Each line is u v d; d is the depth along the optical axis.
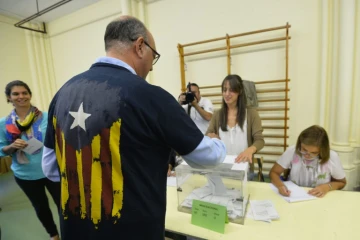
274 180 1.21
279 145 2.51
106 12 3.35
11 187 2.80
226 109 1.52
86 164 0.54
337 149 2.17
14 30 3.83
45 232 1.83
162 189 0.61
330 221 0.85
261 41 2.37
